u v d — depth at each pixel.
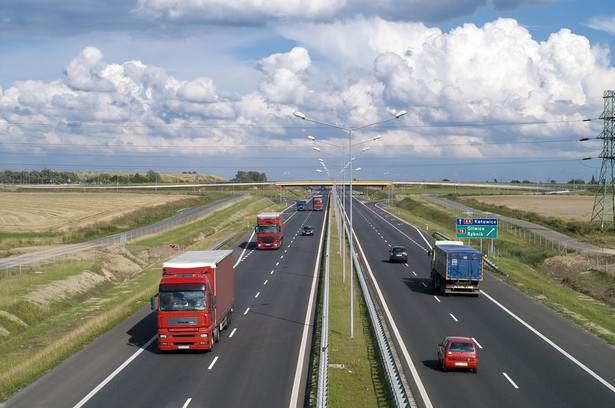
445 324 37.72
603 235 90.69
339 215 115.62
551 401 23.44
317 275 57.84
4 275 52.25
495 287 52.56
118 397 23.48
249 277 56.94
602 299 52.22
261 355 30.17
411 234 101.12
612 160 97.25
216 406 22.50
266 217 78.94
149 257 74.12
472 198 180.75
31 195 161.12
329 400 23.02
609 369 28.27
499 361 29.47
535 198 177.75
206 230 103.19
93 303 44.22
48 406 22.39
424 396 24.03
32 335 34.66
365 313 40.56
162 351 30.98
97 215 116.88
